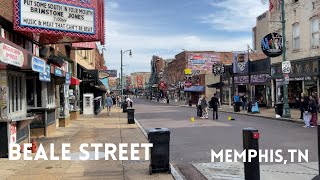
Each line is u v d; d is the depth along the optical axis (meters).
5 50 9.39
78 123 25.06
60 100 22.88
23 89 14.18
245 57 46.84
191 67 80.31
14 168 10.05
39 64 12.68
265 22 48.25
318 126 6.91
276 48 30.39
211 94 68.81
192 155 12.54
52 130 18.30
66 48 27.05
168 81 106.19
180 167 10.66
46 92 17.20
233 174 9.62
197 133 18.95
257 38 51.44
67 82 19.89
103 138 16.44
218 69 52.22
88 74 37.66
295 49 33.47
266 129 20.06
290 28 34.25
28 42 15.51
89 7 15.41
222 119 28.52
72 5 14.89
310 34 31.19
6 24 12.94
